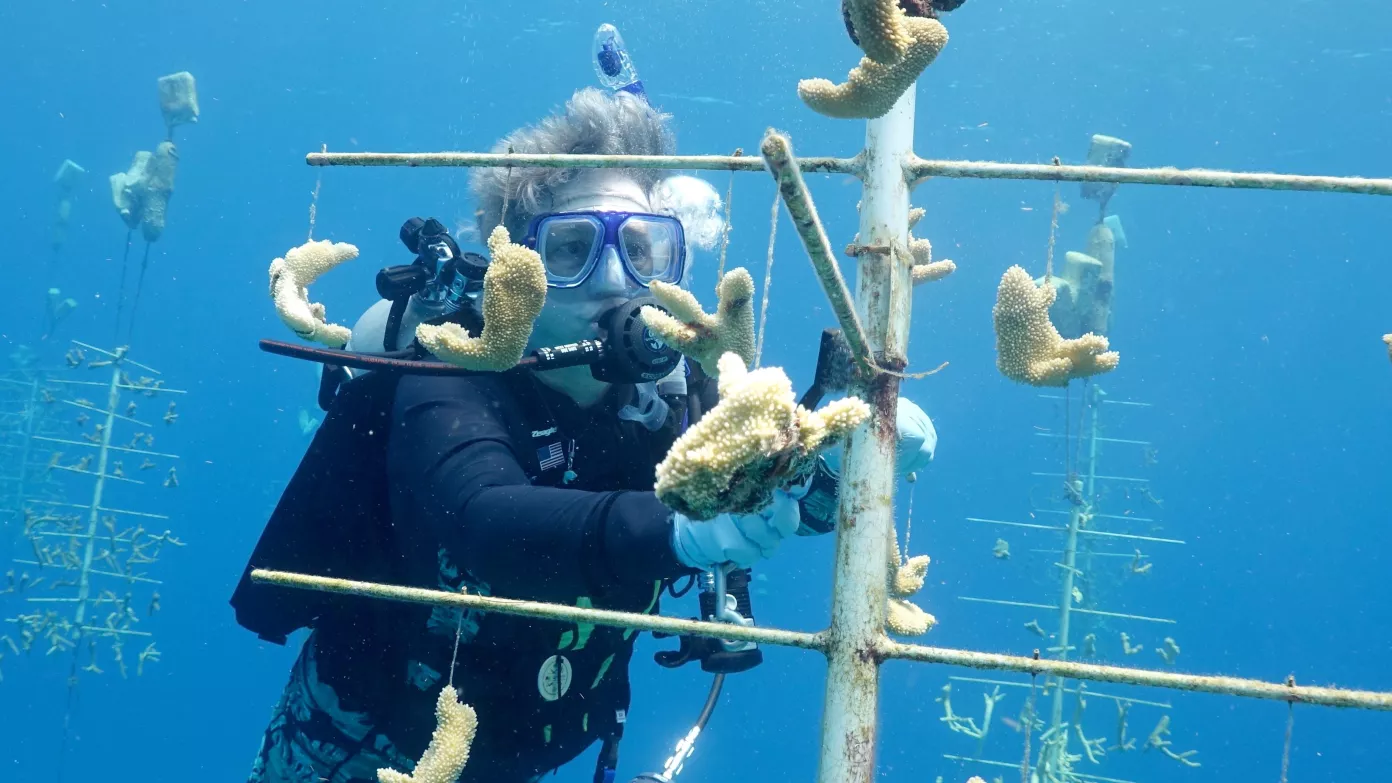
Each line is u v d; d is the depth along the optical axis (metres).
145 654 9.87
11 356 17.44
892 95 1.24
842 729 1.27
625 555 1.61
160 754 27.11
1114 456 19.89
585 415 2.39
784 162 0.99
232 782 26.27
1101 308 7.22
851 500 1.30
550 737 2.59
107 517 9.97
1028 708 1.28
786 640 1.33
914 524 40.84
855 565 1.29
